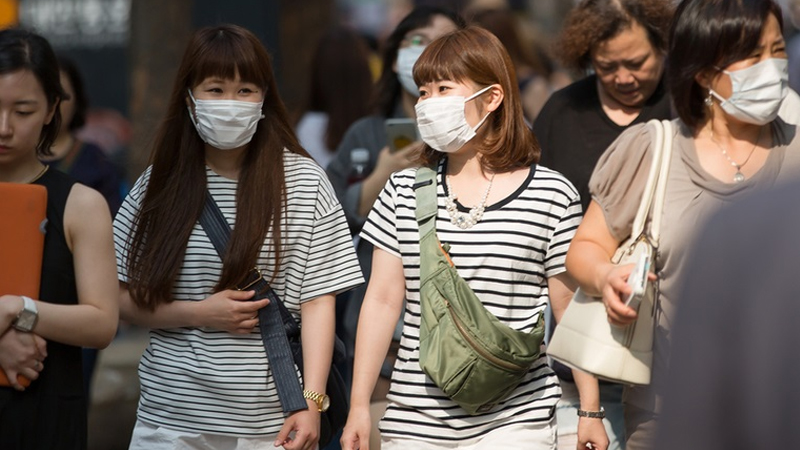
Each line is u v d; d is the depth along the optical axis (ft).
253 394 46.42
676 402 17.88
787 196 17.19
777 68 39.68
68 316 41.11
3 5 115.85
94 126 121.19
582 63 55.57
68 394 42.34
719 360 17.26
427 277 43.16
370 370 44.91
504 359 41.86
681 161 40.83
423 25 62.95
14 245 41.06
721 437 17.21
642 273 37.45
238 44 46.73
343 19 168.25
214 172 48.47
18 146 41.45
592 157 54.65
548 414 43.50
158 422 47.32
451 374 42.01
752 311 17.01
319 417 46.78
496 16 90.53
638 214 40.14
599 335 39.86
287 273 47.60
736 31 39.32
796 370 16.76
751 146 40.83
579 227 42.37
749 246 17.17
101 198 42.73
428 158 45.93
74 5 121.19
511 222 43.45
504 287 43.16
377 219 45.70
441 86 44.27
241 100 46.65
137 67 93.56
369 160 63.52
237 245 46.47
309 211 47.73
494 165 44.27
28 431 41.50
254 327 46.88
